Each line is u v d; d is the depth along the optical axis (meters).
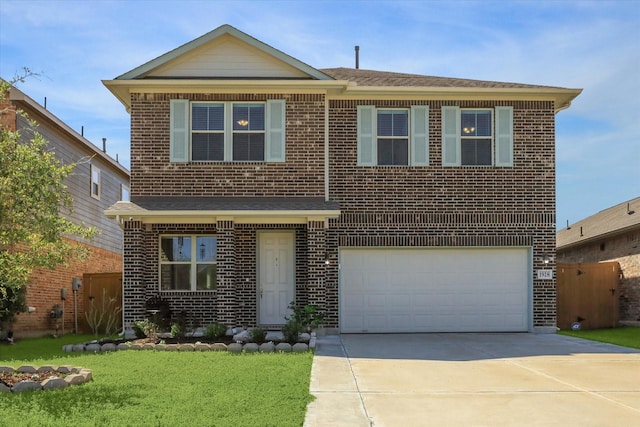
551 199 17.14
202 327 16.16
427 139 17.12
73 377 9.36
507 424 7.52
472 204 17.03
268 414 7.58
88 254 10.87
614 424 7.51
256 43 16.70
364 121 17.11
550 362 11.90
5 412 7.59
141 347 13.37
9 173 9.09
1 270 9.74
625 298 20.55
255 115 16.81
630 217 21.81
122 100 17.55
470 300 17.06
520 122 17.28
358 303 16.92
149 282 16.23
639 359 12.26
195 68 16.94
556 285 18.31
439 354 12.91
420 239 16.88
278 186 16.58
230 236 15.70
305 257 16.58
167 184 16.47
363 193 16.94
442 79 18.75
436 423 7.55
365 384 9.74
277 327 16.33
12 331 16.72
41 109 18.41
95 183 24.22
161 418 7.33
